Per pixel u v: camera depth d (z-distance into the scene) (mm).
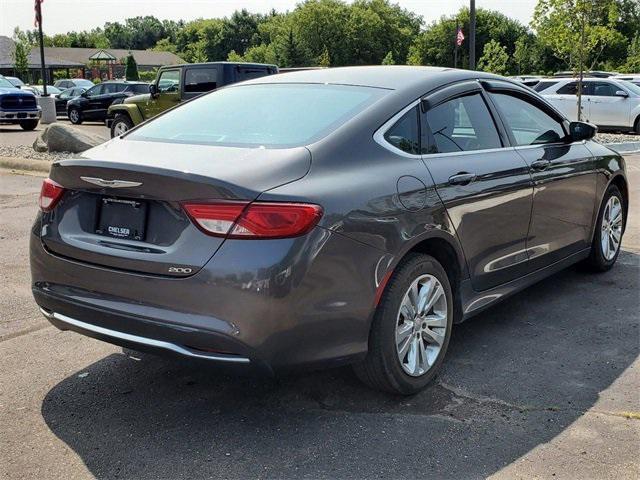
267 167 3092
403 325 3504
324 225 3023
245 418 3408
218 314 2910
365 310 3227
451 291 3861
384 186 3357
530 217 4492
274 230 2906
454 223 3764
